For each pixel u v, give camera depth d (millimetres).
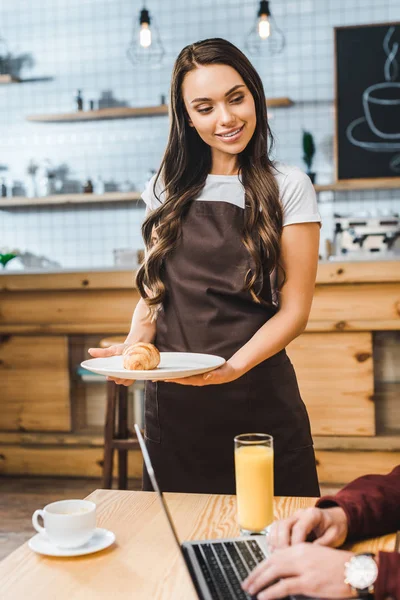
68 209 5793
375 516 1206
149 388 1945
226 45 1772
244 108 1766
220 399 1852
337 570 1019
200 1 5570
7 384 3990
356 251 4820
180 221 1903
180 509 1389
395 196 5383
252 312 1860
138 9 5664
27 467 4027
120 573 1101
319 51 5430
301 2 5438
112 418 3322
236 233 1854
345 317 3590
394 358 3627
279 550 1073
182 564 1123
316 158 5469
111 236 5742
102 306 3850
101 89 5742
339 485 3691
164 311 1930
